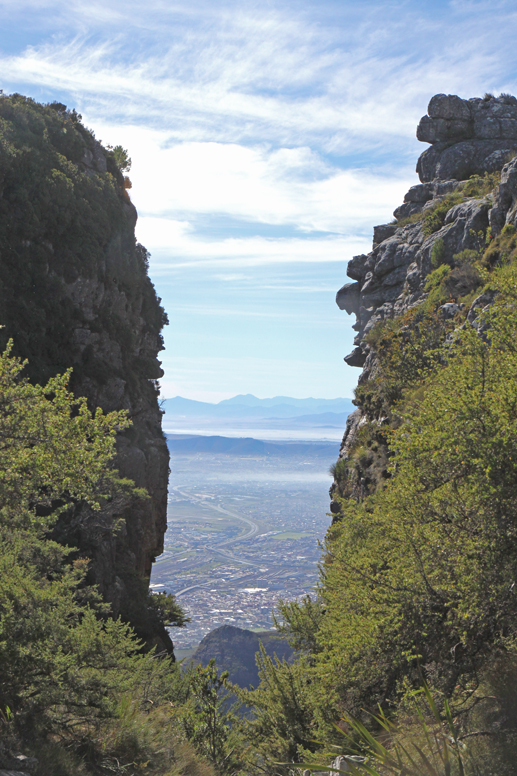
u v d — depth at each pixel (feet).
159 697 46.80
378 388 107.34
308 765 15.55
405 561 30.58
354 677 31.65
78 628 36.47
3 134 169.48
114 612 129.49
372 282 153.07
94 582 122.62
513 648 24.50
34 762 25.68
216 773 38.83
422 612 28.12
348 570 37.70
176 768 33.58
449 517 29.09
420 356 91.30
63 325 161.99
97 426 39.09
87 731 33.09
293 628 61.36
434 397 31.65
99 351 174.19
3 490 36.63
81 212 181.37
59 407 39.58
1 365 38.40
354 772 15.78
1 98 184.75
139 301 213.05
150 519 179.01
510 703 22.06
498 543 24.90
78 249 173.88
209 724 45.29
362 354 152.05
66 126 208.03
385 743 22.59
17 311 147.54
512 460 25.23
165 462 197.88
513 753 18.44
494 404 27.12
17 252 156.25
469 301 92.22
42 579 49.34
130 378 188.55
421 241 140.67
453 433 27.50
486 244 109.81
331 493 117.91
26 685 31.40
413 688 28.12
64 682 31.68
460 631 25.68
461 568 26.00
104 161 222.89
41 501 44.65
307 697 49.32
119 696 37.86
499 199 105.70
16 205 158.81
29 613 32.94
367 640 29.27
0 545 44.39
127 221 213.46
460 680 25.50
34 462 37.55
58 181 174.81
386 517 34.40
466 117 169.68
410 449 29.81
